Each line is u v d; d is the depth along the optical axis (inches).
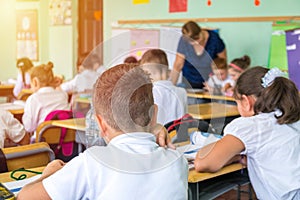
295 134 75.2
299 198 74.1
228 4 202.1
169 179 48.7
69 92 169.9
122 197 46.4
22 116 152.0
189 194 71.3
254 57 195.2
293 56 178.5
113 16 249.6
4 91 232.2
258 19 191.9
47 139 123.5
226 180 85.2
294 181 73.4
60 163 55.2
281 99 74.0
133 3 238.7
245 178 85.3
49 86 150.0
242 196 116.7
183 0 217.9
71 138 123.7
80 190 47.1
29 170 73.3
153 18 230.4
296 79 177.2
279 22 184.2
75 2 276.2
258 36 192.9
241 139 73.5
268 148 73.9
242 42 198.8
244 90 76.9
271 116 75.3
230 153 72.8
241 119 76.4
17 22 309.1
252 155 74.9
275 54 185.9
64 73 285.4
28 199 47.3
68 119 129.3
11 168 79.4
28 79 213.9
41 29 297.0
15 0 307.3
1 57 317.7
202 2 211.3
